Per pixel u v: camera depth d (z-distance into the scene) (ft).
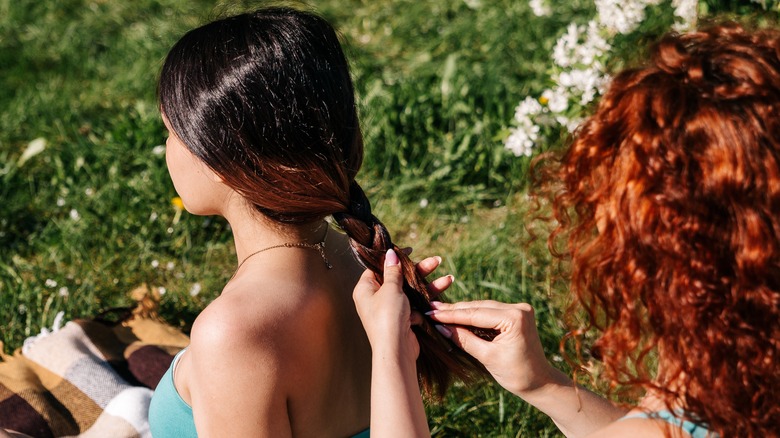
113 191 13.05
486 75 15.12
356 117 5.41
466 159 13.41
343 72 5.28
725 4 11.42
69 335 9.93
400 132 14.11
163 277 11.90
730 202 3.62
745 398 3.74
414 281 5.08
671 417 3.96
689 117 3.72
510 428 8.76
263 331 4.73
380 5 20.56
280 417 4.83
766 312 3.68
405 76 16.43
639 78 3.99
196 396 4.84
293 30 5.08
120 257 12.13
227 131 4.89
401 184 13.37
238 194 5.18
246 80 4.88
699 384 3.78
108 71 18.04
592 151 4.01
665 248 3.73
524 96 14.53
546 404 5.23
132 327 10.39
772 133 3.59
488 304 5.11
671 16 12.20
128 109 16.06
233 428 4.76
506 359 5.05
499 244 11.68
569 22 17.38
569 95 10.75
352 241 5.12
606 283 3.99
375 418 4.49
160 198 12.98
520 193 12.34
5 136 15.25
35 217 13.12
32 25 20.25
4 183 13.62
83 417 8.93
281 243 5.15
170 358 9.74
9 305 10.80
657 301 3.83
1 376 9.29
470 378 5.55
